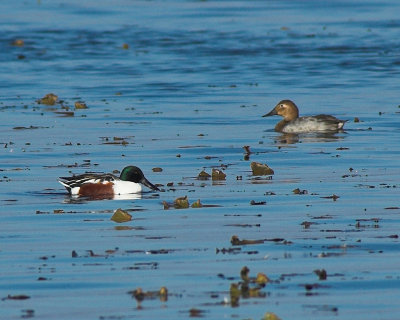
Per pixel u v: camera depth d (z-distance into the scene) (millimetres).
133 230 17172
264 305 12797
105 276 14172
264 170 22703
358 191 20469
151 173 22969
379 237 16312
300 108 33969
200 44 53312
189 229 17172
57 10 67375
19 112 33375
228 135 28750
